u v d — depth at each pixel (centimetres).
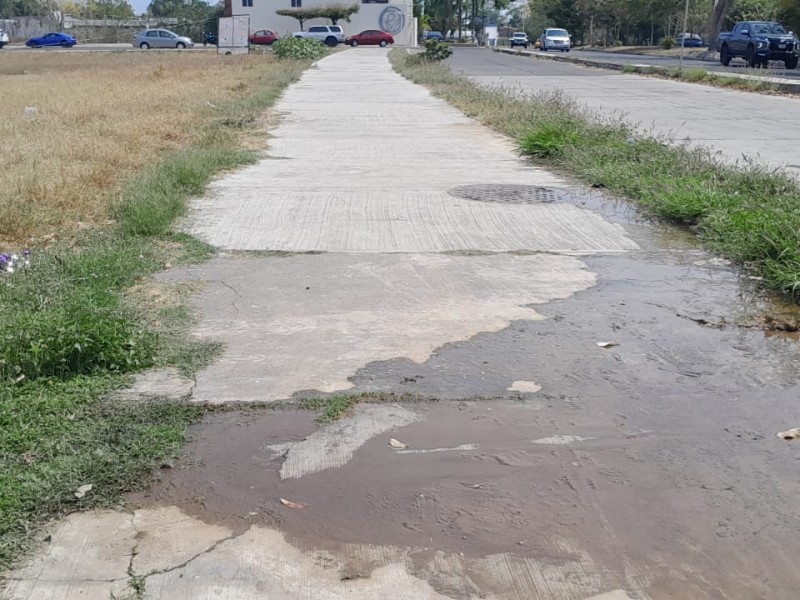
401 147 1246
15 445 362
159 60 4028
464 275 624
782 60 3272
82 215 770
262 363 462
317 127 1468
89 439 373
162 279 603
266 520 324
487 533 318
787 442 389
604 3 7556
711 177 912
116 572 292
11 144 1135
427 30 10294
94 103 1748
